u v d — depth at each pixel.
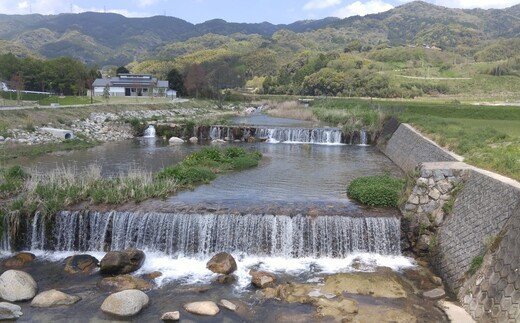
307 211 25.41
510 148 29.42
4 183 29.52
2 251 24.83
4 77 112.75
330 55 167.12
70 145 53.75
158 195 28.53
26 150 48.97
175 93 124.00
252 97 137.62
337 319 17.81
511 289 15.90
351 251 24.56
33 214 25.12
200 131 64.56
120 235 24.86
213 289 20.45
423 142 39.78
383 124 60.88
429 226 24.22
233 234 24.45
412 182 25.91
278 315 18.20
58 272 22.08
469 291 18.67
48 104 81.88
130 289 19.67
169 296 19.81
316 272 22.28
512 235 17.11
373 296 19.72
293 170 39.81
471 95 113.06
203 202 27.56
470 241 20.53
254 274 21.34
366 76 132.00
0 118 56.22
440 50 186.38
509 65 133.00
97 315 18.20
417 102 90.69
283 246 24.44
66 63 121.38
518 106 66.62
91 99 92.06
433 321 17.64
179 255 24.36
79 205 26.12
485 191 21.39
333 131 61.12
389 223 24.59
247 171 38.88
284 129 62.34
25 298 19.34
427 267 23.05
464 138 36.00
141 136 66.69
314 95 140.75
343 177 36.94
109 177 34.69
